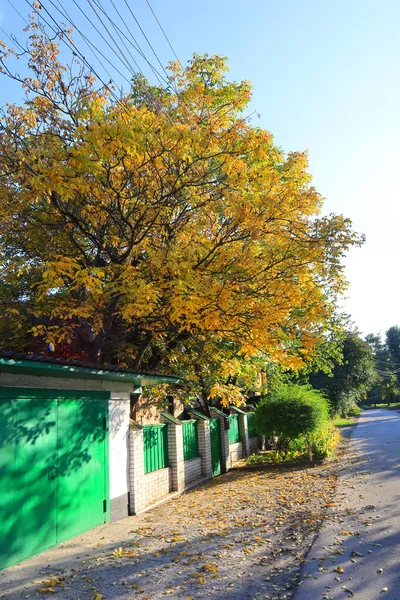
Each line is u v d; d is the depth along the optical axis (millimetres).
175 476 11969
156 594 4805
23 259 9664
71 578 5367
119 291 8312
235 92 10797
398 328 98562
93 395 8375
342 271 9297
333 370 40781
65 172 7348
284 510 8555
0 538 5812
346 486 10320
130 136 7277
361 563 5340
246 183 9477
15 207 8789
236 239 9156
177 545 6527
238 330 9719
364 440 21719
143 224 9438
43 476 6770
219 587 4922
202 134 9109
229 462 17359
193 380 14062
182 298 8031
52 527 6828
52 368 6215
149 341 10859
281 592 4742
